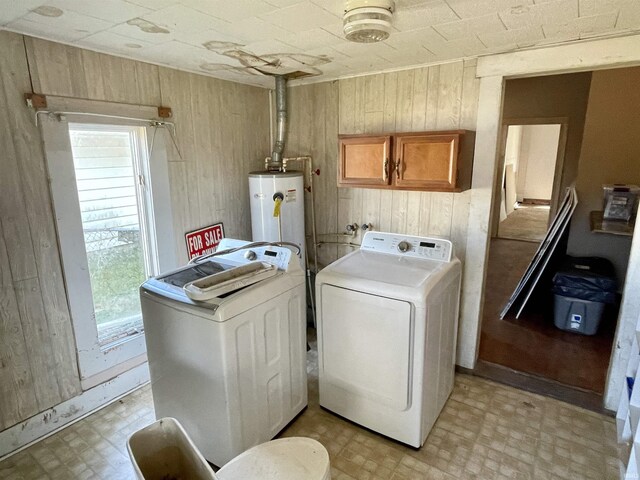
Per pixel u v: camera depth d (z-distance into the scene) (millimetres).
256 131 3326
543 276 3891
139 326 2658
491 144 2441
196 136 2816
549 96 5332
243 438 1921
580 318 3291
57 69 2035
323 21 1727
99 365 2422
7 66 1864
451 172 2377
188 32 1883
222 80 2963
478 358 2955
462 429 2234
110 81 2268
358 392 2189
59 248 2154
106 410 2434
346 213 3189
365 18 1450
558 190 5562
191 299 1812
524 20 1746
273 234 3031
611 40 1990
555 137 9812
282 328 2111
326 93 3061
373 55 2348
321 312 2234
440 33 1931
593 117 3705
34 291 2082
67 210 2158
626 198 3568
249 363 1895
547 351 3053
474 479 1895
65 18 1684
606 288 3180
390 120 2803
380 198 2990
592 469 1938
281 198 2949
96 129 2273
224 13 1627
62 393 2268
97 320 2439
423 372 1969
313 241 3410
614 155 3691
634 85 3520
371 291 2006
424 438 2119
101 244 2404
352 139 2691
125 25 1782
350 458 2039
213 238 3043
